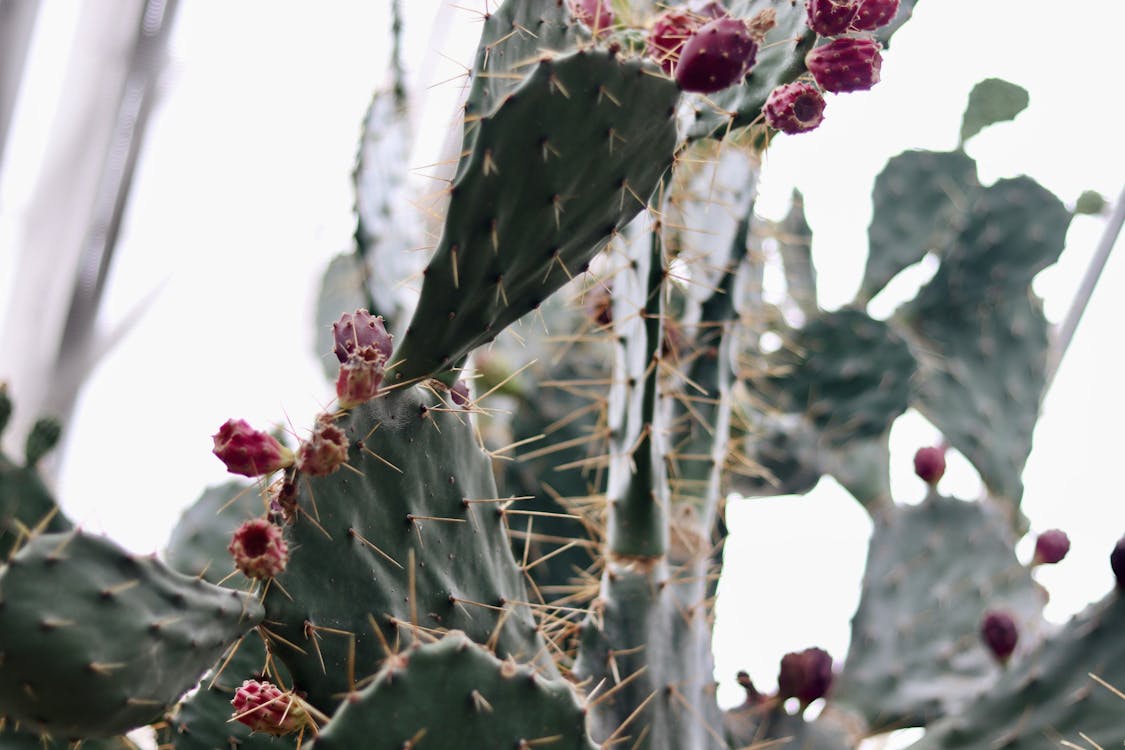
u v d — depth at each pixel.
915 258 2.79
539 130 1.63
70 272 5.08
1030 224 2.68
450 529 1.68
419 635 1.64
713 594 2.03
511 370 2.29
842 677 2.17
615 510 1.90
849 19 1.74
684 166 2.07
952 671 2.18
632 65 1.63
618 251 1.92
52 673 1.42
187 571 2.00
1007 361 2.61
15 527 1.74
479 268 1.66
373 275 2.19
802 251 2.63
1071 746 1.83
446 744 1.52
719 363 2.02
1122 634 1.88
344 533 1.60
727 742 2.03
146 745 1.90
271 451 1.58
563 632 1.88
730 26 1.65
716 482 2.01
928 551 2.26
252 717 1.58
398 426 1.64
